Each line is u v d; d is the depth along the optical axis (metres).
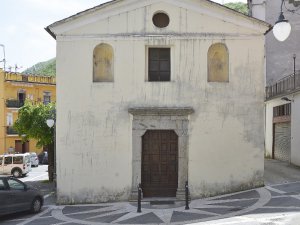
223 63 16.38
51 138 25.25
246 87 16.08
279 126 25.56
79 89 16.00
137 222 12.71
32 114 25.66
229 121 16.02
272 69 28.62
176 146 16.14
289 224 10.82
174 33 16.00
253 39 16.12
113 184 15.92
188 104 15.97
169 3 16.03
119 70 16.00
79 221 13.32
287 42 28.59
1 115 45.47
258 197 14.61
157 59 16.41
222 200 14.90
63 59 16.03
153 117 15.92
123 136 15.93
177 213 13.58
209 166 15.88
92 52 16.05
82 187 15.95
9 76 46.09
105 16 16.02
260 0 28.78
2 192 13.98
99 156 15.94
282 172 19.69
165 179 16.12
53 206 15.88
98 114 15.98
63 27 15.95
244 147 16.03
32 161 38.81
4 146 45.44
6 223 13.61
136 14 16.05
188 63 16.03
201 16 16.05
